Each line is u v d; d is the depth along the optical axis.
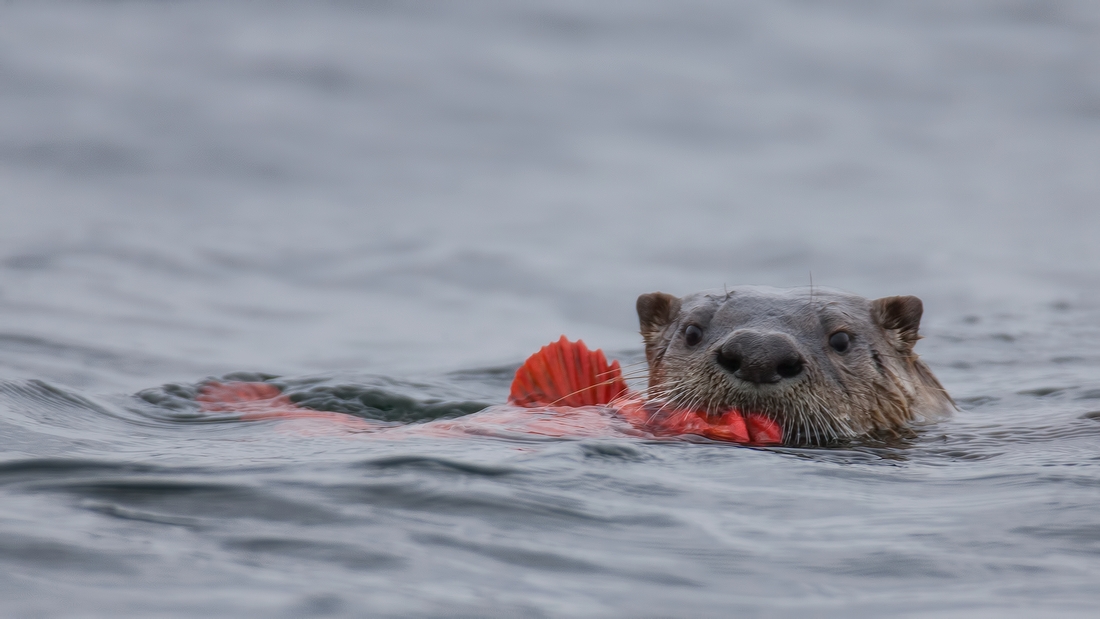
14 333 18.27
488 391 15.61
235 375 15.18
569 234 34.50
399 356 19.27
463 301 24.61
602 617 5.89
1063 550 6.91
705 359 10.93
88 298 22.00
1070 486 8.38
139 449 9.61
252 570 6.30
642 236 34.16
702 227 36.06
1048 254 30.52
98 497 7.55
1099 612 5.95
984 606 6.06
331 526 7.08
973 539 7.16
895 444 10.62
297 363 18.31
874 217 38.22
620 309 24.33
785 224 36.66
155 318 20.95
